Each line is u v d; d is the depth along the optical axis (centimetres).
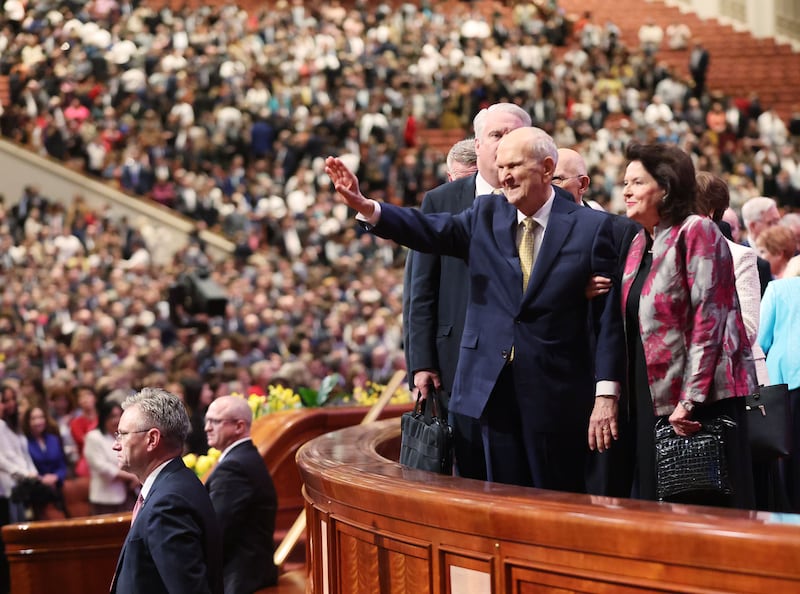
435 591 362
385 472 419
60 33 2816
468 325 454
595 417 428
